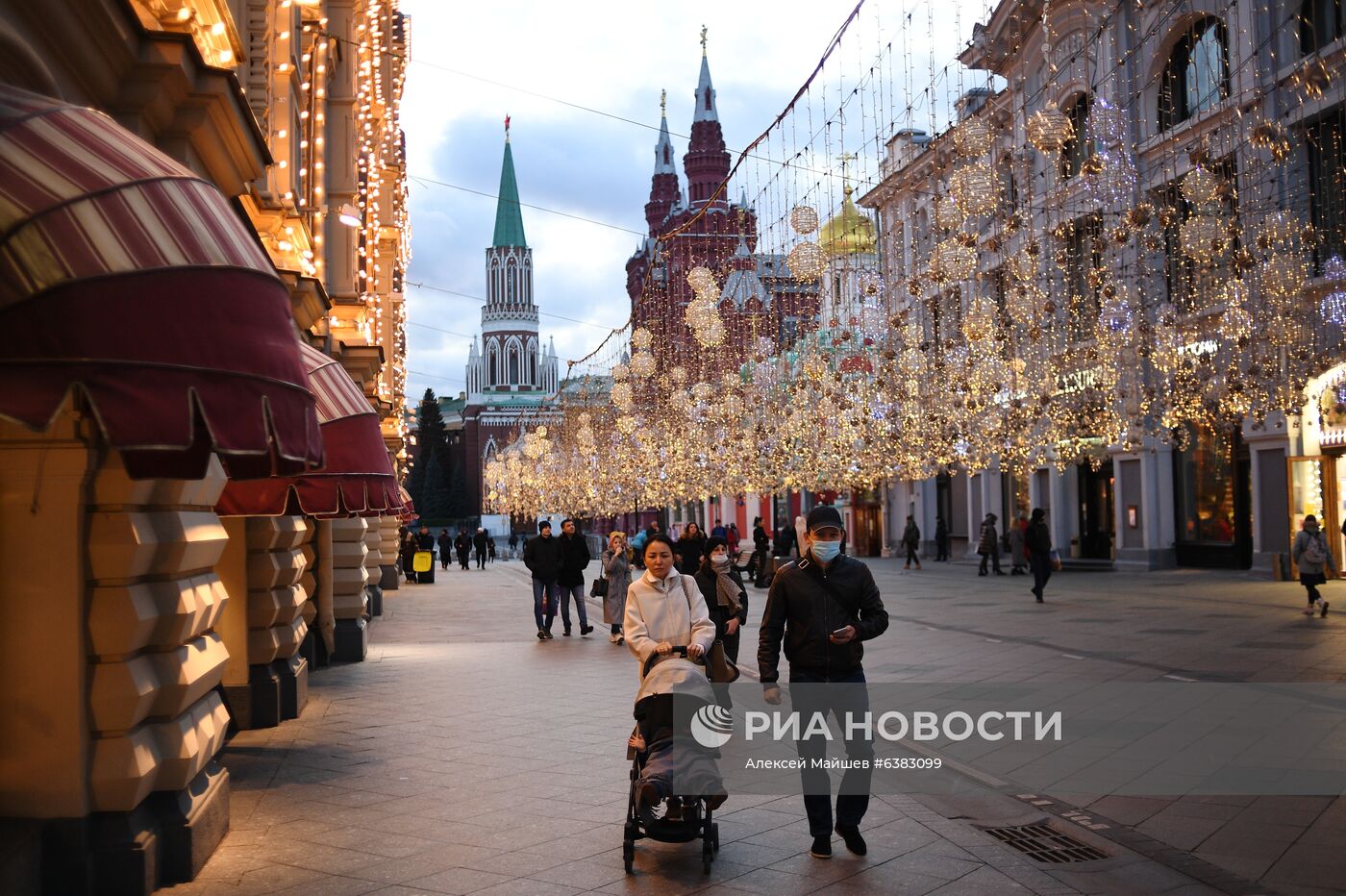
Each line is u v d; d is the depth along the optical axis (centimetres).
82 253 379
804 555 687
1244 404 2306
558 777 853
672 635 721
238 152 828
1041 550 2353
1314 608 1825
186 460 444
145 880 569
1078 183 2717
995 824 718
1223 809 728
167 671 609
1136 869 614
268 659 1095
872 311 2341
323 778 857
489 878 608
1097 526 3650
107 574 566
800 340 3164
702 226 6875
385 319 2866
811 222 1661
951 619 2056
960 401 2495
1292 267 1755
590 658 1677
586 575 4356
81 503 559
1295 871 604
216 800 674
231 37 813
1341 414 2508
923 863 630
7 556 554
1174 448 3142
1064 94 3153
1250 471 2898
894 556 5159
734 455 3516
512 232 15675
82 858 554
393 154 2880
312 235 1543
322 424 918
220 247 438
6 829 537
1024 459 2841
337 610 1670
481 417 14412
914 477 3234
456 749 967
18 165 388
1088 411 2739
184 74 671
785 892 581
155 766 588
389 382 2858
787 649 667
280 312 459
